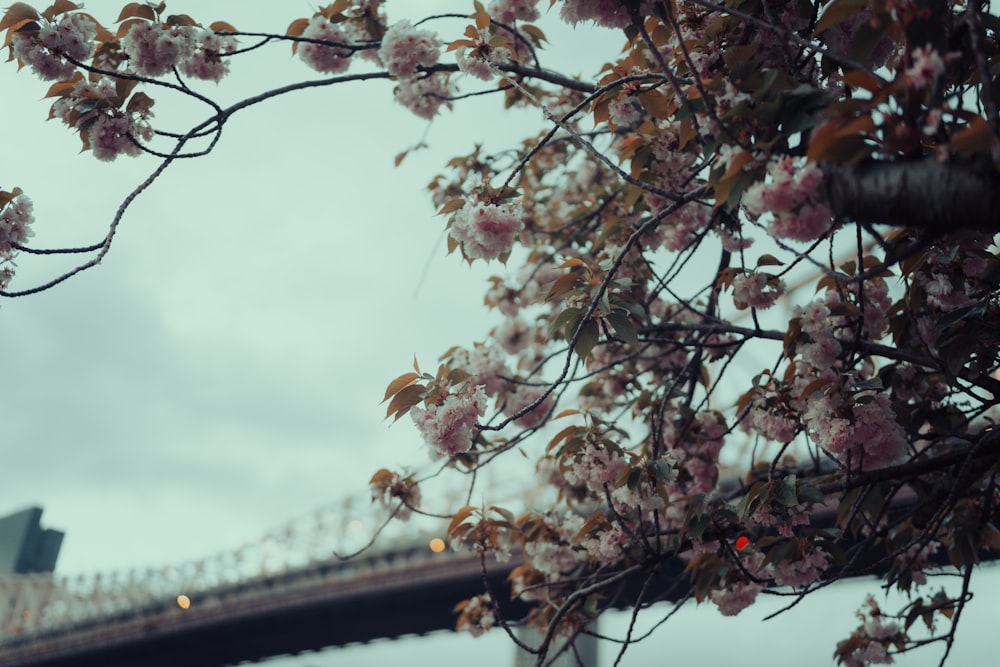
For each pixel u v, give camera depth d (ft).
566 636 16.70
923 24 7.93
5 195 10.66
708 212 15.72
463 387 11.89
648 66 13.55
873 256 13.28
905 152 7.55
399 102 16.79
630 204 14.29
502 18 15.40
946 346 12.01
